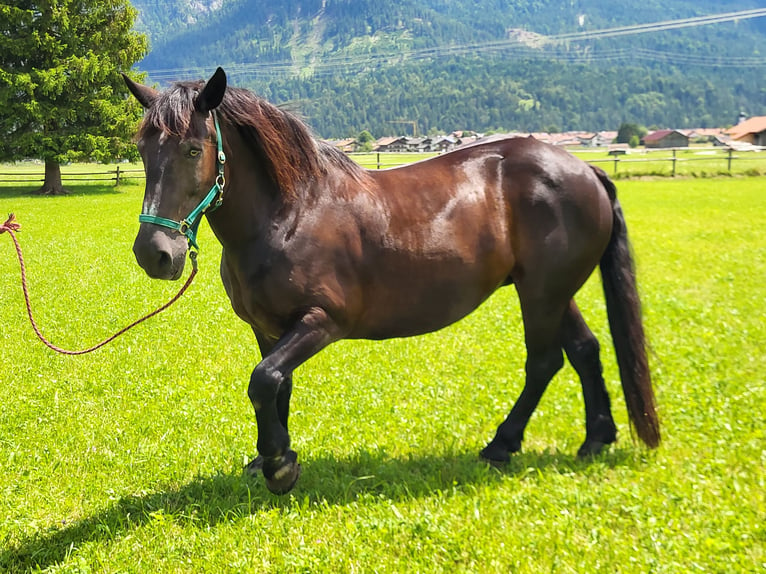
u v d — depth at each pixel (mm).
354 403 5859
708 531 3729
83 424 5512
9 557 3695
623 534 3748
